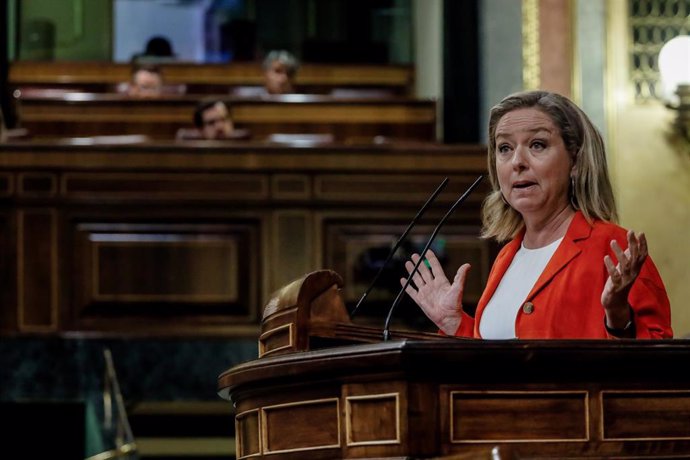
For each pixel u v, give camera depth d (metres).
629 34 22.81
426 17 28.95
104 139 20.86
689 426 6.66
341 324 7.59
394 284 19.30
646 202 22.31
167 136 25.88
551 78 23.05
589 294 7.80
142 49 32.38
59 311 19.33
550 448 6.54
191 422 19.16
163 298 19.41
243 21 32.34
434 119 26.42
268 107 26.12
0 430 19.19
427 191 19.75
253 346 19.47
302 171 19.72
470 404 6.51
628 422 6.61
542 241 8.28
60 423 19.16
